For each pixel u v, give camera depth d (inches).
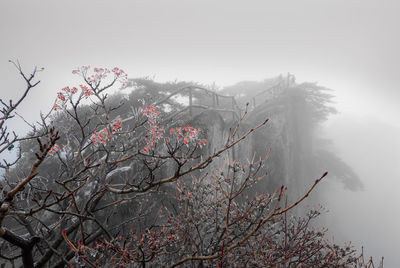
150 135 119.0
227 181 129.1
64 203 148.9
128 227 200.2
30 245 118.1
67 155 141.6
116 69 137.5
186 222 151.1
